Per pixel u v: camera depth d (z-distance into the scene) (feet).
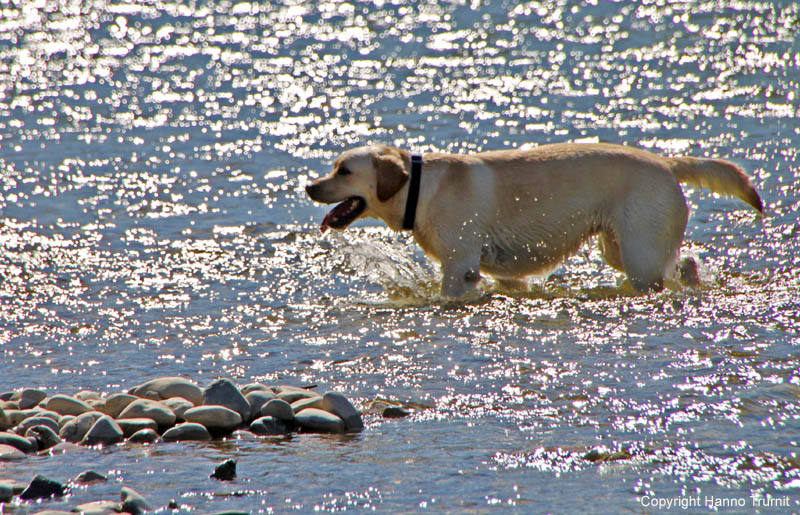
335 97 86.58
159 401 24.94
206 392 24.85
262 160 63.36
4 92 90.63
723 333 30.73
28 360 29.63
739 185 37.35
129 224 48.03
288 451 22.04
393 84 92.84
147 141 69.67
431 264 42.09
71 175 59.21
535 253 37.37
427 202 37.11
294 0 176.45
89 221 48.57
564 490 19.40
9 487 19.71
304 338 31.71
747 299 34.83
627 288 37.60
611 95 82.48
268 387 26.18
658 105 77.10
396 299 36.65
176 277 39.52
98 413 23.84
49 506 19.04
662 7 146.41
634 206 36.11
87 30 140.15
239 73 101.60
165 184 57.00
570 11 146.72
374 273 40.40
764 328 31.12
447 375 27.55
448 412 24.58
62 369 28.73
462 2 164.55
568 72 95.35
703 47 106.83
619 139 65.26
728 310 33.47
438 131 70.44
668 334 30.83
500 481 19.92
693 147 61.98
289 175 59.16
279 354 30.04
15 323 33.45
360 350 30.25
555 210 36.78
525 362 28.48
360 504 18.88
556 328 32.12
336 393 24.58
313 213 50.29
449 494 19.29
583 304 35.19
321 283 38.88
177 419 24.31
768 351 28.55
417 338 31.48
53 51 118.52
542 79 91.97
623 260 36.55
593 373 27.14
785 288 36.11
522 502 18.85
